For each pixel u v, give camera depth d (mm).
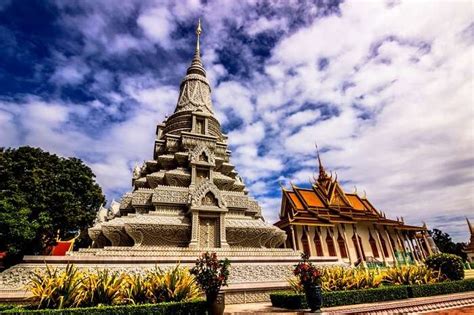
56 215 20703
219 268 8852
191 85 24625
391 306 10008
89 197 24594
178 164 18984
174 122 22453
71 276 8016
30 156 22234
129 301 8164
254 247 16078
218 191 15766
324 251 33969
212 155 18875
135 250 12758
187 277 9445
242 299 11953
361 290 11016
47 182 21625
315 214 36250
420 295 12461
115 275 8711
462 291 14141
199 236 14586
